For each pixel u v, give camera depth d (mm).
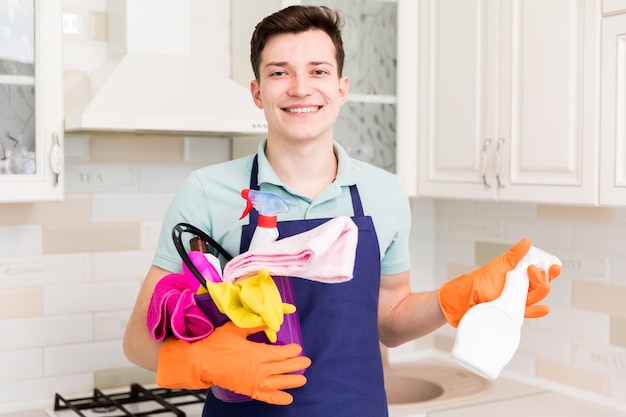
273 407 1318
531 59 2006
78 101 1977
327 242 1070
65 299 2170
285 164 1393
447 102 2268
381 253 1463
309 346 1343
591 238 2234
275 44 1313
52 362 2158
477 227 2604
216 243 1322
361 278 1387
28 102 1810
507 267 1261
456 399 2213
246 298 1035
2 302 2086
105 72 2008
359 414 1341
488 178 2137
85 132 2119
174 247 1376
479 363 1157
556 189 1954
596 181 1859
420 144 2365
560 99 1932
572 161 1913
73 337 2186
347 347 1354
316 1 2191
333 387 1333
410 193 2373
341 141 2246
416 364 2660
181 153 2314
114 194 2223
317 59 1305
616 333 2174
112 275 2232
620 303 2160
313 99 1311
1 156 1777
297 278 1355
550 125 1961
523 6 2025
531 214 2412
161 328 1121
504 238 2508
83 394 2203
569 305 2307
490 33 2115
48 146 1828
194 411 2076
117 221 2232
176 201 1405
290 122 1321
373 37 2291
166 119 1845
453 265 2709
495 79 2105
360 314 1375
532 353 2422
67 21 2109
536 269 1219
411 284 2729
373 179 1487
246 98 2002
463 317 1190
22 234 2105
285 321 1176
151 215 2281
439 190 2303
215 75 2049
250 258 1105
